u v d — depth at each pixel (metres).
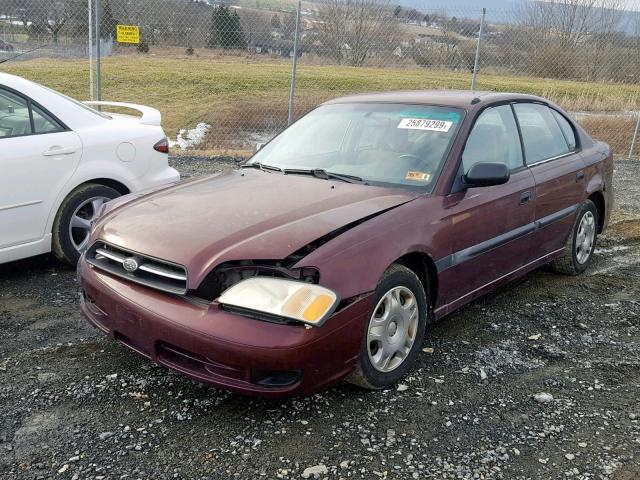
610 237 6.57
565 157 4.91
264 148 4.57
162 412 3.01
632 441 2.88
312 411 3.04
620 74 15.82
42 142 4.70
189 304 2.85
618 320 4.31
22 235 4.65
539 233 4.48
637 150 13.41
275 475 2.57
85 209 5.06
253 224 3.09
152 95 18.30
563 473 2.63
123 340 3.13
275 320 2.71
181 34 13.70
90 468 2.58
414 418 3.01
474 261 3.80
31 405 3.04
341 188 3.62
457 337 3.96
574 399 3.24
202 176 4.22
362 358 3.03
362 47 14.80
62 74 19.27
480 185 3.67
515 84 15.27
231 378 2.76
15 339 3.78
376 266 3.03
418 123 4.05
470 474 2.61
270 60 14.15
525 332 4.07
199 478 2.54
